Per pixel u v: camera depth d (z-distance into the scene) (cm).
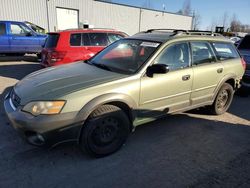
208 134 414
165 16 3284
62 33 690
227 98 505
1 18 1822
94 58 433
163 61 371
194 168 314
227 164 326
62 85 309
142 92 343
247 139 403
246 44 742
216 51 460
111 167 308
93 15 2430
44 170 295
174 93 386
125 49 405
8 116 303
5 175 282
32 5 1964
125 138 343
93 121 302
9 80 731
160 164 319
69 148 343
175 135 404
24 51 1130
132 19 2850
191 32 441
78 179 282
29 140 291
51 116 279
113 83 320
